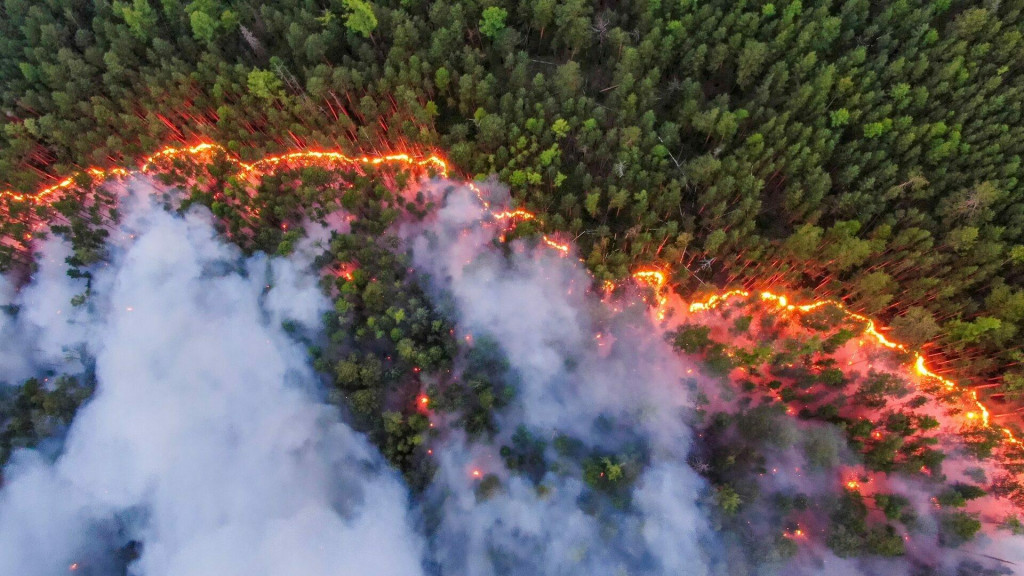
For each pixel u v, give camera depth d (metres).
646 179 57.31
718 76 65.94
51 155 66.50
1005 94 58.34
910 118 57.34
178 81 65.25
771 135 59.19
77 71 65.88
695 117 58.88
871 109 60.47
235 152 62.69
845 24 64.69
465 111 64.44
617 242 57.69
